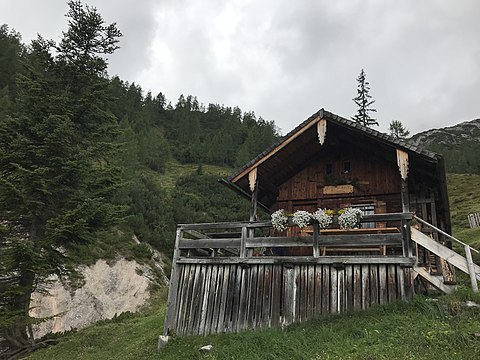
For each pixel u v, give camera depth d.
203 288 13.49
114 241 33.84
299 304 11.98
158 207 43.78
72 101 20.25
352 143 15.20
